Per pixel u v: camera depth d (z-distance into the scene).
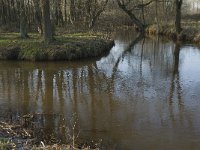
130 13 59.09
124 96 19.59
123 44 42.81
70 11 52.69
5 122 14.84
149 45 41.47
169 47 39.16
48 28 30.94
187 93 19.97
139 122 15.48
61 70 26.30
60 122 15.51
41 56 29.22
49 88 21.44
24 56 29.53
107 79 23.72
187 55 33.22
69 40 33.41
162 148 12.90
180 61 30.25
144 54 34.59
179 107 17.47
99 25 54.84
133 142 13.40
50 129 14.58
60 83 22.62
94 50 31.67
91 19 50.31
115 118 16.02
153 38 49.59
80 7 52.41
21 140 12.92
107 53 34.78
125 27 69.50
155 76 24.56
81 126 15.05
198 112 16.67
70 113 16.81
